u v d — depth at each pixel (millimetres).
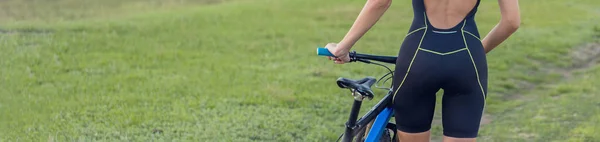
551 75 7660
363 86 3088
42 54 8164
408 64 3008
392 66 7902
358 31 2988
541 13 13141
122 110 5762
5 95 6230
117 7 13984
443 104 3125
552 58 8633
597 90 6605
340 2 14094
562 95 6547
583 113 5656
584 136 4945
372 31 10750
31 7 13641
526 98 6559
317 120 5578
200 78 7145
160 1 14883
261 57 8523
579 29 11273
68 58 8016
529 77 7449
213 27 10812
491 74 7469
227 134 5148
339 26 11445
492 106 6094
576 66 8453
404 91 3078
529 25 11633
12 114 5609
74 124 5355
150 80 6988
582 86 6836
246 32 10453
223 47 9164
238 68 7766
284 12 12750
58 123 5371
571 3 14633
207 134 5145
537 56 8656
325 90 6605
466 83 2971
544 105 6074
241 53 8781
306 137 5105
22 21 11594
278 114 5738
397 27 11234
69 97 6191
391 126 3516
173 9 13602
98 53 8398
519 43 9469
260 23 11406
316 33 10633
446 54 2926
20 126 5289
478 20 12023
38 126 5293
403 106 3135
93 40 9250
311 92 6520
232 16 12070
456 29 2939
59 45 8750
